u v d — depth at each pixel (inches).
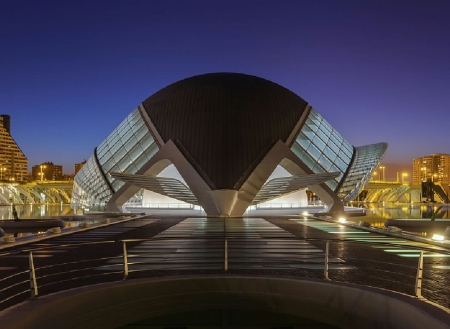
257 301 345.1
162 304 339.0
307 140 1680.6
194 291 345.4
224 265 446.0
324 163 1652.3
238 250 592.1
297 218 1338.6
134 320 329.4
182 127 1581.0
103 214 1514.5
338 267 459.2
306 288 332.2
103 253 574.2
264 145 1549.0
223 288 346.6
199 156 1494.8
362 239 737.6
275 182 1457.9
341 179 1670.8
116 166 1638.8
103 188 1654.8
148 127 1669.5
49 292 347.9
